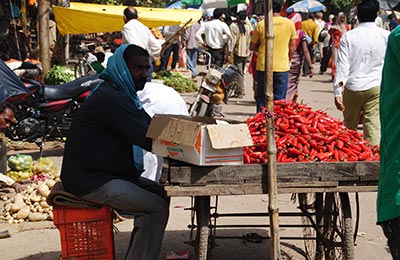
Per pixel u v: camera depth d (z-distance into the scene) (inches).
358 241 212.1
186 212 243.3
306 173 152.5
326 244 177.0
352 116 262.4
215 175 149.3
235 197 262.1
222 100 321.1
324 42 791.1
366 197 267.3
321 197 193.8
